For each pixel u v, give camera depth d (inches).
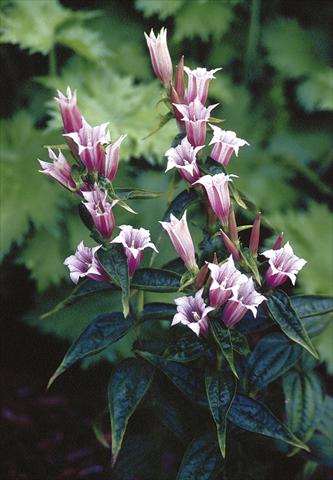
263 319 31.5
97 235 29.8
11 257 48.6
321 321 33.9
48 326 46.5
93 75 48.6
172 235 28.6
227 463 33.6
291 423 33.4
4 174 45.4
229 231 29.2
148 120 46.3
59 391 48.8
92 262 29.2
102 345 31.2
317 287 45.7
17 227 44.1
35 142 46.6
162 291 30.4
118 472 36.8
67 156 46.1
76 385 49.1
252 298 28.4
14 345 50.9
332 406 35.3
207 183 28.6
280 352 32.7
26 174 45.5
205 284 29.6
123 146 45.0
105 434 45.8
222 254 30.4
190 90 30.0
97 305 46.6
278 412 35.7
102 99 47.6
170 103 30.6
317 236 47.3
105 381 49.2
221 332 29.0
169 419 33.6
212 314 29.2
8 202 44.6
